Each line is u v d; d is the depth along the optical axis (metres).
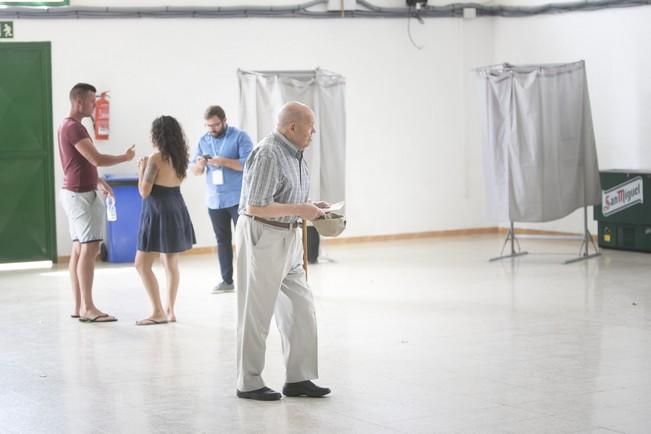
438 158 15.84
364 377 6.74
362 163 15.27
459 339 8.00
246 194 5.91
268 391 6.18
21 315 9.38
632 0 13.98
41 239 13.38
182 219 8.81
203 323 8.82
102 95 13.49
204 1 14.06
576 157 12.45
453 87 15.87
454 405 5.99
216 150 10.38
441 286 10.77
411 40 15.48
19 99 13.23
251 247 5.94
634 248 13.34
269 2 14.44
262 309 6.03
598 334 8.12
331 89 12.12
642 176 13.12
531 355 7.37
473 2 15.86
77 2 13.41
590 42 14.62
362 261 13.04
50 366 7.23
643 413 5.77
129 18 13.67
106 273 12.14
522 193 12.45
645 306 9.36
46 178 13.36
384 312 9.25
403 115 15.52
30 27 13.23
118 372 7.01
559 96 12.34
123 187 13.07
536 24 15.40
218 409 5.97
